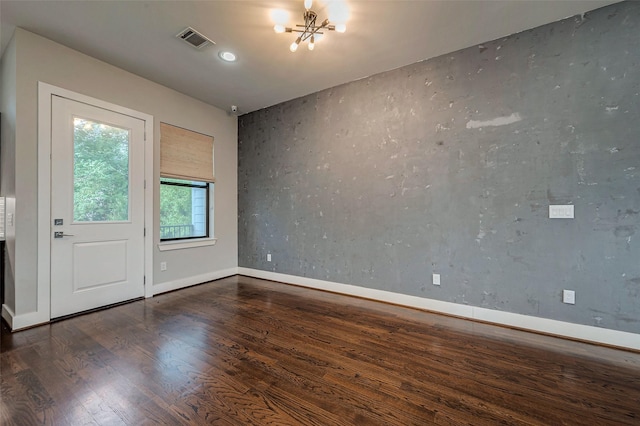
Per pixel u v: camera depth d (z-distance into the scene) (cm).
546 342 223
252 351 207
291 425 136
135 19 232
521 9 221
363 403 152
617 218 215
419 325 257
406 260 309
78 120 280
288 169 405
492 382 171
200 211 418
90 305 290
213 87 361
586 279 225
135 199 328
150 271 342
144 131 336
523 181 249
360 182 340
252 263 447
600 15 220
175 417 140
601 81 220
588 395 159
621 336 213
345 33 251
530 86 246
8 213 260
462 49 275
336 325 257
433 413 145
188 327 250
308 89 368
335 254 361
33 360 193
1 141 276
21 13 223
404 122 309
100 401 152
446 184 285
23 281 246
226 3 215
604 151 219
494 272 262
